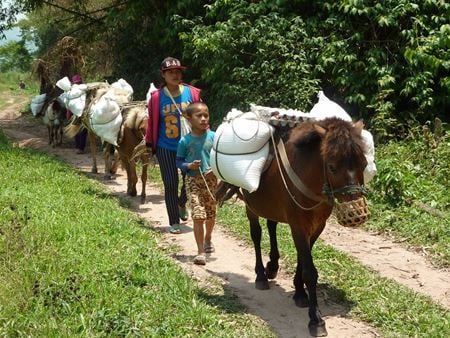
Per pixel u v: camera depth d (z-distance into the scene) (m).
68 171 12.14
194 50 13.57
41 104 18.70
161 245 7.70
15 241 6.17
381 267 7.12
